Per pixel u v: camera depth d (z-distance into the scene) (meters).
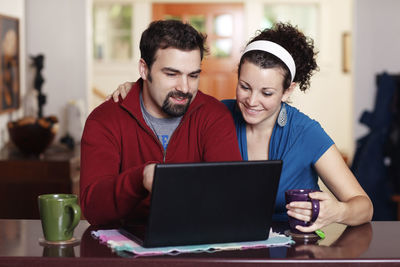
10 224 1.83
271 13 8.11
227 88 8.16
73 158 3.88
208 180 1.49
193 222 1.51
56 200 1.56
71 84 5.02
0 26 4.00
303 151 2.03
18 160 3.77
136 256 1.44
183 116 1.99
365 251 1.51
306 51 1.93
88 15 5.02
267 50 1.83
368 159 4.66
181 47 1.77
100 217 1.73
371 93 4.98
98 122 1.96
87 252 1.48
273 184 1.56
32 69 4.91
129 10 7.96
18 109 4.40
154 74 1.82
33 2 4.96
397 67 4.95
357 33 4.96
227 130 2.01
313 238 1.65
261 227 1.58
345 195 1.94
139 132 1.99
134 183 1.62
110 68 7.98
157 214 1.47
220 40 8.12
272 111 1.91
